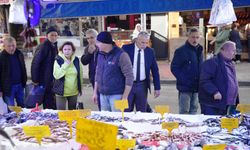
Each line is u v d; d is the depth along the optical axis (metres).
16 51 5.29
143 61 4.63
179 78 4.87
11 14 5.59
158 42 13.12
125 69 4.00
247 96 8.24
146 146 2.54
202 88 4.12
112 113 3.68
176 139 2.71
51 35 5.18
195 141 2.64
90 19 12.62
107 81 4.09
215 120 3.28
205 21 13.73
